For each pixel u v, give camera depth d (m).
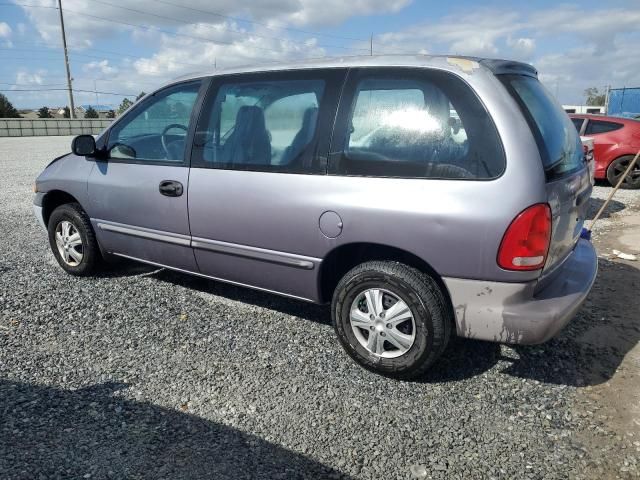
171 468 2.52
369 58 3.46
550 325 2.92
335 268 3.61
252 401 3.10
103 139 4.71
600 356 3.67
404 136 3.19
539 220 2.88
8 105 59.66
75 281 5.03
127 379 3.32
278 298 4.65
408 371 3.24
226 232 3.87
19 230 7.27
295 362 3.55
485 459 2.63
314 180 3.43
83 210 4.96
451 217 2.97
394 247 3.16
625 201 9.55
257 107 3.79
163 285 4.93
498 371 3.45
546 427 2.89
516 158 2.90
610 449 2.71
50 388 3.20
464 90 3.07
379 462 2.60
